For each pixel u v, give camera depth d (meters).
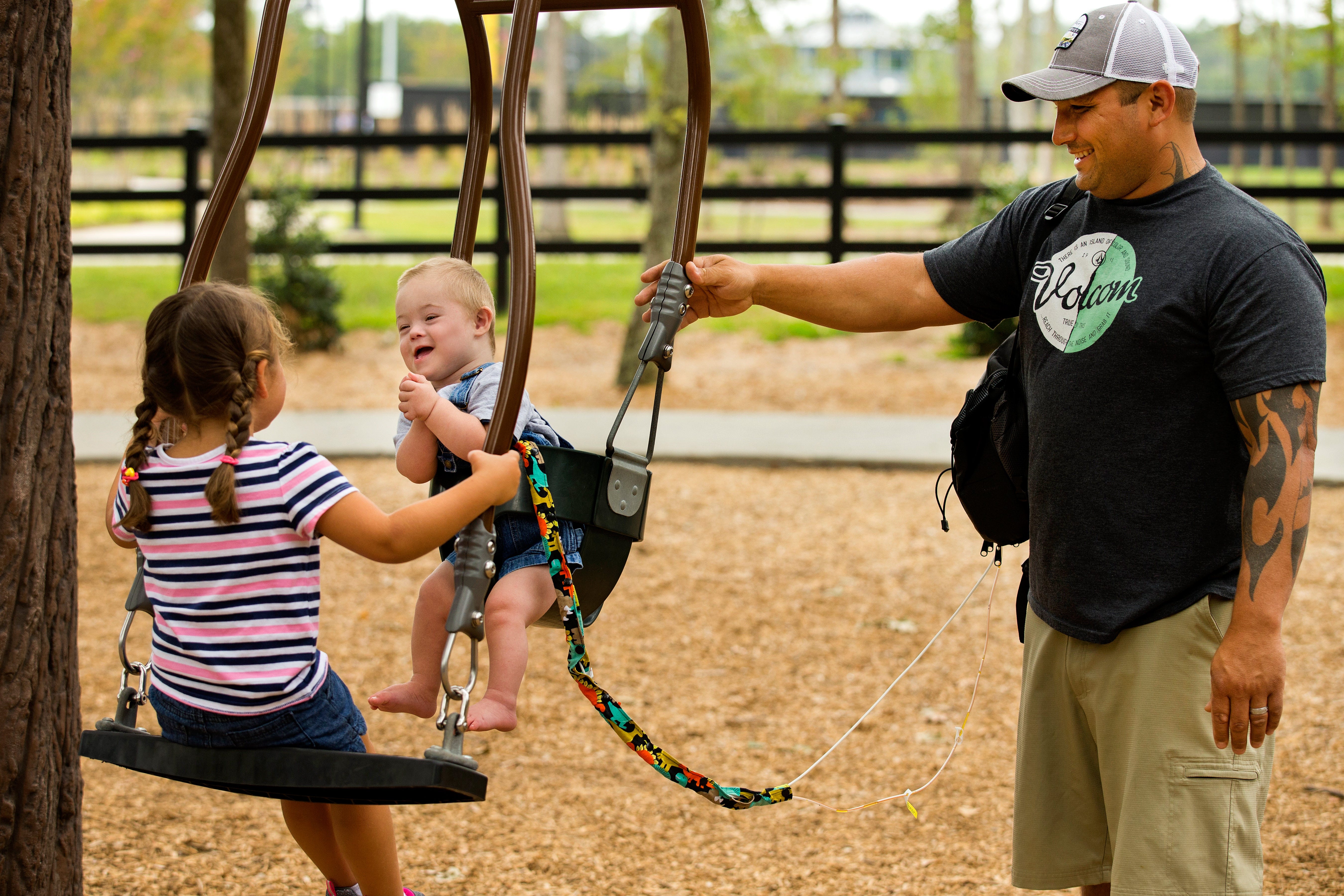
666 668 4.91
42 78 2.10
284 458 1.93
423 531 1.89
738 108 18.11
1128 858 2.23
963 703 4.61
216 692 1.93
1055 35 24.67
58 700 2.19
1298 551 2.10
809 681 4.80
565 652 5.10
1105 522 2.28
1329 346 10.98
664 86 9.84
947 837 3.61
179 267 15.74
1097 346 2.28
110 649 5.00
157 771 1.95
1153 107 2.23
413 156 35.66
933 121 29.55
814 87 25.77
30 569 2.12
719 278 2.62
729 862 3.46
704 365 11.10
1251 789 2.20
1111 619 2.27
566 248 12.02
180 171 36.84
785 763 4.12
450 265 2.44
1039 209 2.55
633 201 14.12
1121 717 2.29
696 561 6.09
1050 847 2.49
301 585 1.95
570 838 3.58
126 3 33.47
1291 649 4.94
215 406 1.95
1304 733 4.20
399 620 5.36
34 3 2.08
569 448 2.31
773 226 23.75
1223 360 2.16
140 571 2.12
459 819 3.70
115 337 12.00
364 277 15.00
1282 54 27.06
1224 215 2.21
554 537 2.16
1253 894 2.18
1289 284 2.12
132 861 3.35
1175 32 2.25
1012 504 2.68
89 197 12.34
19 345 2.09
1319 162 40.84
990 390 2.58
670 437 8.33
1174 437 2.23
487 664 4.95
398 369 10.88
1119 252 2.29
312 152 21.80
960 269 2.68
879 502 7.08
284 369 2.09
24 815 2.13
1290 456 2.09
